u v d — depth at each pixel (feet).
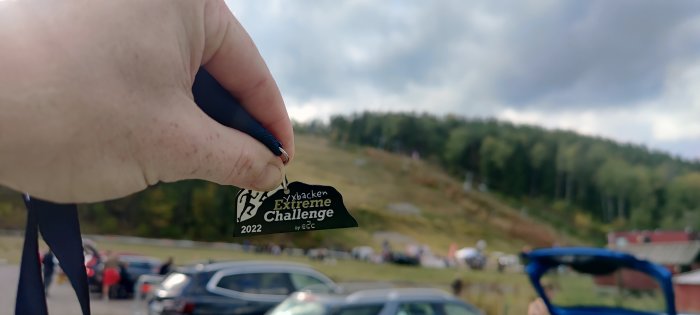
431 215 251.80
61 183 1.79
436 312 33.01
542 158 355.36
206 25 2.14
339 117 343.46
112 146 1.84
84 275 2.11
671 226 307.58
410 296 32.78
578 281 16.08
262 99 2.38
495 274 154.61
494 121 395.55
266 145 2.35
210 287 43.52
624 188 337.11
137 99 1.89
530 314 14.92
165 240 142.31
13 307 2.12
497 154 350.02
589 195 343.26
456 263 179.11
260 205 2.49
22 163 1.69
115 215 140.67
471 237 237.66
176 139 2.00
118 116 1.83
